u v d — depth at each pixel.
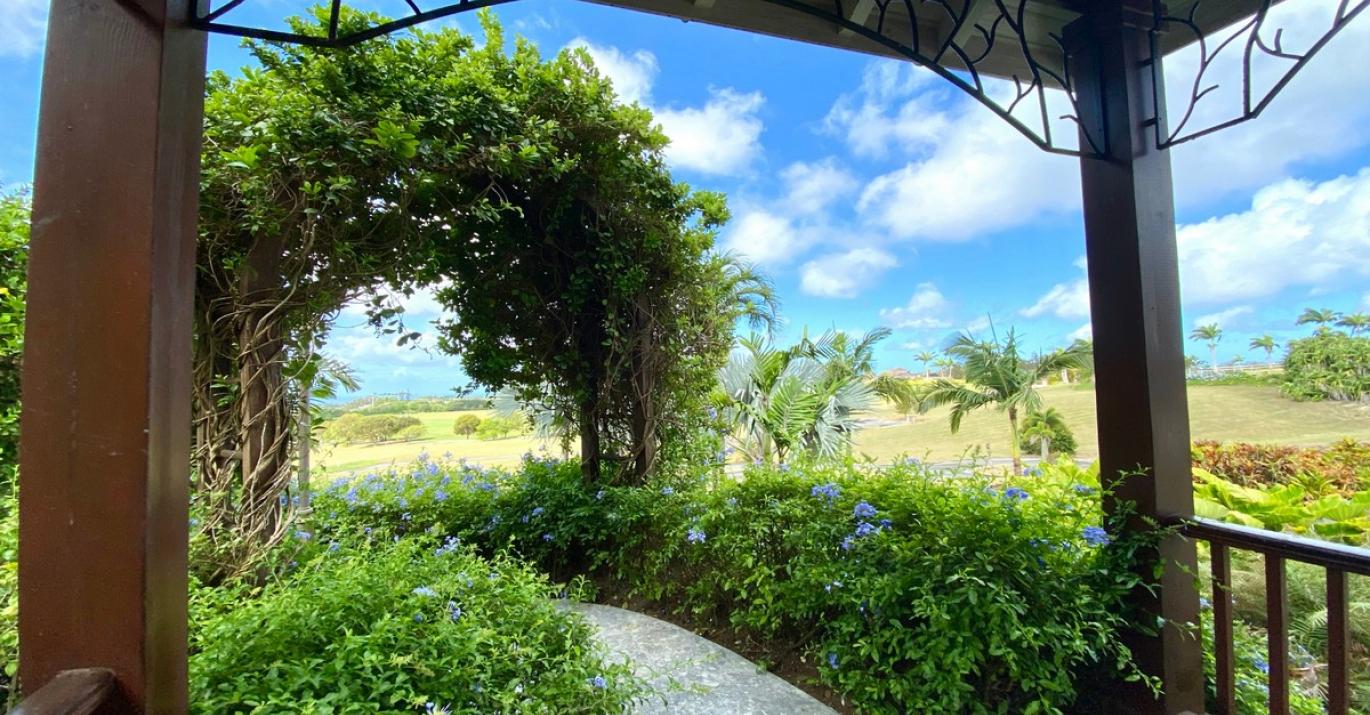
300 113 2.02
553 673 1.59
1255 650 2.05
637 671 2.19
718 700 2.00
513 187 3.11
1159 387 1.75
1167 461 1.75
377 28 1.10
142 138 0.85
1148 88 1.80
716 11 1.72
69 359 0.84
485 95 2.53
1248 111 1.55
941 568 1.79
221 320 2.07
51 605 0.83
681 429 3.58
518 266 3.43
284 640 1.34
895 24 1.90
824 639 2.17
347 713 1.20
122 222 0.84
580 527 3.15
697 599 2.72
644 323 3.47
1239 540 1.59
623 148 3.11
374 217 2.29
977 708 1.74
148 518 0.84
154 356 0.85
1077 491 1.94
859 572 2.01
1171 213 1.82
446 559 1.90
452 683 1.37
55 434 0.84
